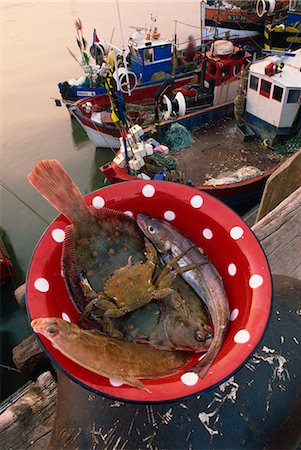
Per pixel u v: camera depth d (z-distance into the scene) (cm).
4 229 782
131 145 645
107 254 142
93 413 119
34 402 163
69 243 130
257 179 639
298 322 137
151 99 924
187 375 93
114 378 91
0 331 596
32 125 1102
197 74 925
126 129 633
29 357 213
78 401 123
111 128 862
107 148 972
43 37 1717
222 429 113
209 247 135
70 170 926
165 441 111
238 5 1300
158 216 144
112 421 116
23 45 1642
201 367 98
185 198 135
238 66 824
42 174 129
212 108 819
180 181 664
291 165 260
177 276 142
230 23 1337
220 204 131
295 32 1210
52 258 120
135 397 86
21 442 151
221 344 109
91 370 91
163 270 140
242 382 120
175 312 132
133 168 638
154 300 136
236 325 108
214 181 668
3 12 2183
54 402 162
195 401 117
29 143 1030
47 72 1389
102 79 971
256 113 740
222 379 90
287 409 118
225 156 736
